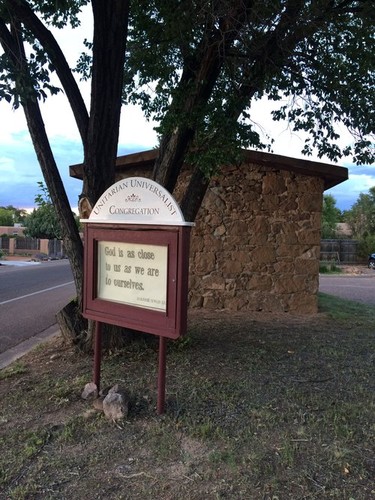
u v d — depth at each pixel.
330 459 2.83
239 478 2.64
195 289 8.47
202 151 5.00
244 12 5.11
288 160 7.89
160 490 2.56
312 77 6.36
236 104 5.07
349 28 5.88
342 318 7.83
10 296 12.26
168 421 3.39
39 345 6.09
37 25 4.71
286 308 8.37
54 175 5.28
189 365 4.74
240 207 8.38
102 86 4.75
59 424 3.41
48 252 38.88
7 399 3.97
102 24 4.57
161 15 5.70
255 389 4.05
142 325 3.52
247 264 8.40
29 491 2.57
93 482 2.65
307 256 8.38
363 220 40.41
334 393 3.99
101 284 3.86
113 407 3.45
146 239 3.48
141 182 3.51
